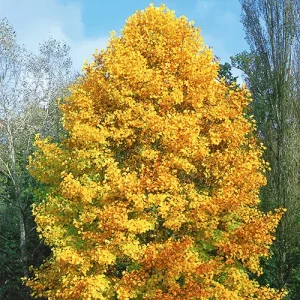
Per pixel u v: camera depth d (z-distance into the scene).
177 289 10.05
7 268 20.00
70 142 12.07
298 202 16.08
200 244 11.23
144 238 11.27
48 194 11.97
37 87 20.89
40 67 21.25
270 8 17.77
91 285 9.76
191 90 10.97
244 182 10.80
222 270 11.10
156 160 10.73
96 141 10.73
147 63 11.59
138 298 10.87
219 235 10.84
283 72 17.28
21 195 19.91
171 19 11.70
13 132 19.19
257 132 18.73
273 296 11.06
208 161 11.06
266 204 16.53
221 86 11.84
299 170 16.62
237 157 10.98
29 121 20.09
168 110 11.05
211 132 10.71
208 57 11.29
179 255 9.84
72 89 12.12
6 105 18.41
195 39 11.82
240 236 10.76
